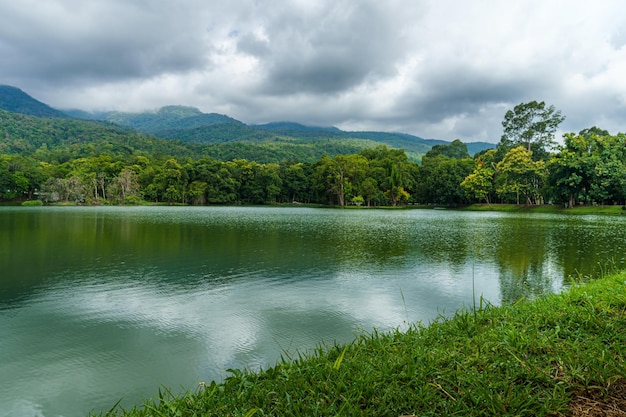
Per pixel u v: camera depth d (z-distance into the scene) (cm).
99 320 865
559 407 269
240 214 5275
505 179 6888
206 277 1282
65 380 604
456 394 305
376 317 882
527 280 1242
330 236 2486
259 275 1315
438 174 8056
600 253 1761
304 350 703
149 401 431
